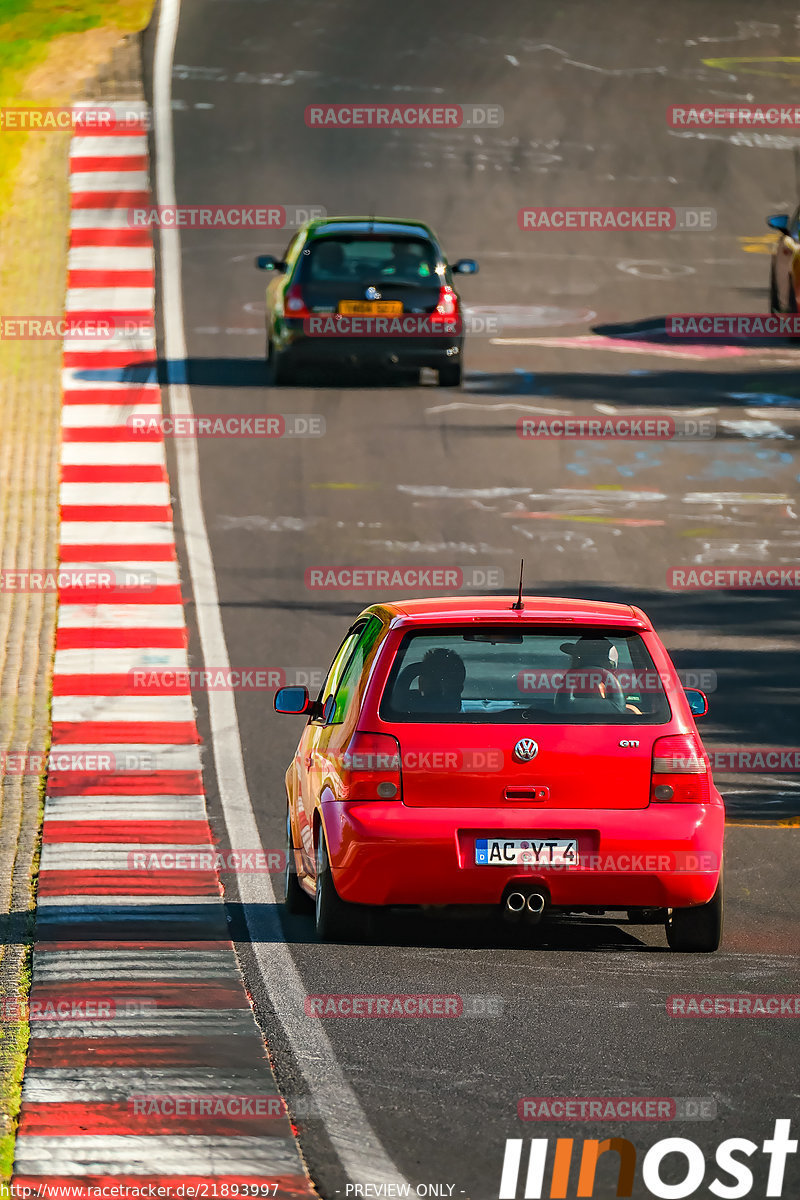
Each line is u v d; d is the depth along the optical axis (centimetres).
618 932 2884
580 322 9731
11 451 7606
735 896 3150
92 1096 2025
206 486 7150
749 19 15575
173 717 4603
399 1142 1905
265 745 4344
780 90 14025
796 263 9256
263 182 11956
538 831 2638
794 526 6756
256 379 8594
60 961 2620
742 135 13125
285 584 5997
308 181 11994
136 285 10250
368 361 7919
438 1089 2069
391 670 2720
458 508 6844
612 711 2709
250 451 7556
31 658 5197
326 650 5291
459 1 15738
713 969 2641
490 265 10744
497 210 11694
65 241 10962
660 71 14275
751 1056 2198
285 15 15212
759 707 4809
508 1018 2359
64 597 5859
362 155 12475
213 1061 2156
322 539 6500
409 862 2623
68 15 15175
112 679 4981
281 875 3266
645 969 2636
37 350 9119
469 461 7412
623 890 2644
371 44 14550
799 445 7725
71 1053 2181
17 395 8412
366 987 2514
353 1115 1983
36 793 3878
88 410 8156
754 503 7006
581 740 2658
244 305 9950
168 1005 2397
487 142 12788
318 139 12706
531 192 12025
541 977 2581
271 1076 2106
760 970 2634
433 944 2781
